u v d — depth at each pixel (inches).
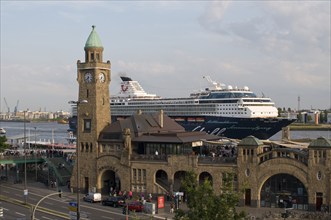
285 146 3740.2
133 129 4256.9
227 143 4288.9
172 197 3727.9
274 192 3467.0
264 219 3056.1
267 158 3472.0
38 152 5610.2
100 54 4384.8
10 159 4837.6
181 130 4731.8
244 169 3531.0
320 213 3122.5
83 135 4362.7
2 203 3782.0
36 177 5014.8
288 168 3390.7
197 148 4205.2
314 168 3307.1
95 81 4311.0
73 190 4370.1
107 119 4394.7
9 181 4982.8
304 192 3380.9
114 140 4200.3
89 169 4323.3
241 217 1876.2
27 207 3614.7
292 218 3085.6
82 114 4370.1
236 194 1950.1
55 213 3363.7
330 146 3257.9
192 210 1934.1
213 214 1850.4
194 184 1995.6
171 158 3836.1
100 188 4261.8
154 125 4451.3
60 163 4948.3
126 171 4062.5
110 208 3558.1
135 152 4188.0
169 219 3152.1
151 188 3934.5
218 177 3634.4
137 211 3390.7
